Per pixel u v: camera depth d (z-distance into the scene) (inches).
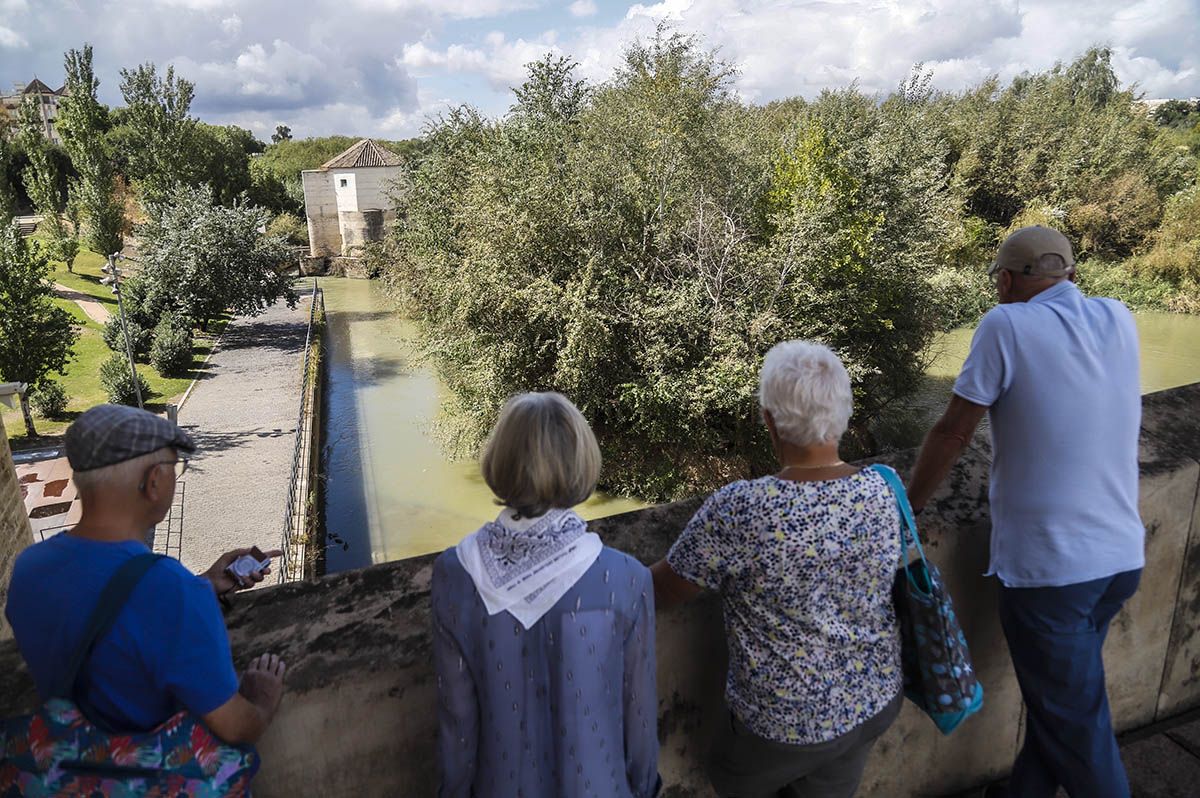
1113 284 1472.7
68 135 1662.2
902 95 1155.3
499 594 49.7
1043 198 1601.9
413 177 1150.3
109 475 50.4
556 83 945.5
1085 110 1734.7
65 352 856.9
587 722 50.0
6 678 59.9
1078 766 71.4
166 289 1336.1
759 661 59.2
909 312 737.6
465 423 748.6
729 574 58.6
